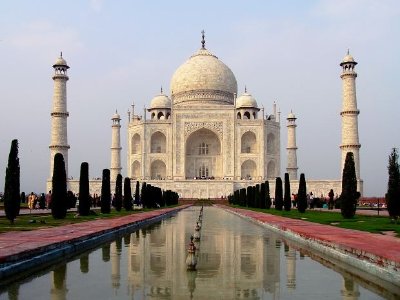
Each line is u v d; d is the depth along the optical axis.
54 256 20.03
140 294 13.34
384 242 20.97
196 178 129.12
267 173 127.56
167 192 95.19
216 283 14.91
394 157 40.03
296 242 26.84
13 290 13.88
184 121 126.75
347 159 45.69
